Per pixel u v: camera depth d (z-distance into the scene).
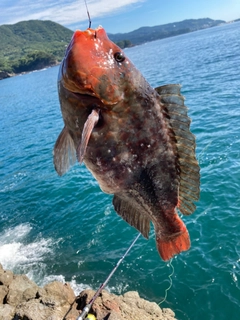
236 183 1.81
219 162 2.06
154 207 0.43
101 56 0.35
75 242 1.78
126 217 0.45
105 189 0.42
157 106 0.39
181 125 0.39
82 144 0.32
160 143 0.40
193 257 1.42
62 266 1.62
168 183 0.42
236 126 2.57
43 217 2.12
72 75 0.34
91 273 1.53
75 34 0.36
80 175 2.55
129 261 1.52
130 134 0.38
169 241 0.46
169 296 1.30
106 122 0.37
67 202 2.22
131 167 0.40
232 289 1.25
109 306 1.00
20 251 1.80
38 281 1.54
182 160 0.41
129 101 0.37
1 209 2.36
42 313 1.01
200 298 1.25
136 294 1.15
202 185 1.86
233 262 1.34
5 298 1.21
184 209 0.44
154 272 1.42
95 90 0.35
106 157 0.39
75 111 0.37
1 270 1.38
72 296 1.15
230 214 1.60
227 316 1.17
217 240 1.47
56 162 0.42
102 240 1.73
